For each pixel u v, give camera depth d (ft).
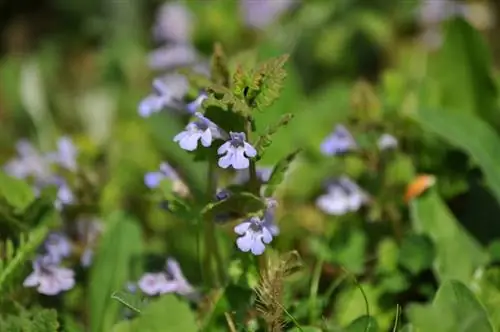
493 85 2.08
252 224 1.68
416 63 2.49
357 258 1.93
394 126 2.02
